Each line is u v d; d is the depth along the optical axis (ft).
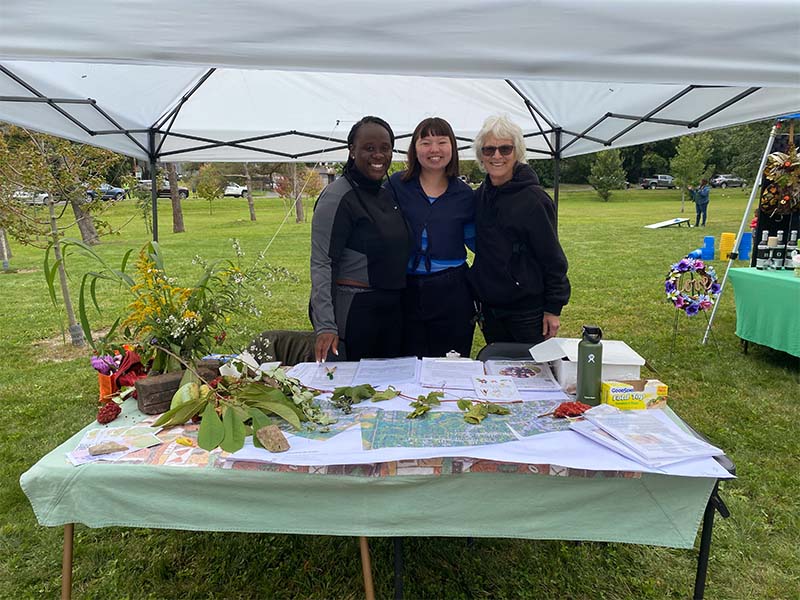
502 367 7.18
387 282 8.26
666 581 6.87
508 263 8.41
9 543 7.73
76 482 4.83
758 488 8.79
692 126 10.73
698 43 5.09
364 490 4.89
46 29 4.65
